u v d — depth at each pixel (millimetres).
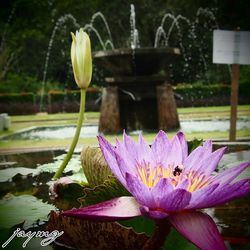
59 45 17703
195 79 17891
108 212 496
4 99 15555
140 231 730
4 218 914
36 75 18578
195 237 476
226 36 3652
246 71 16562
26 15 16391
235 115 3518
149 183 530
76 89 18156
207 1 16234
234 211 992
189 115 8422
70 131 6125
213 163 562
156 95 5484
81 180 1350
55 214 767
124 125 5566
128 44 17156
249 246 738
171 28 15539
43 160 2004
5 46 16984
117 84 5508
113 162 550
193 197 489
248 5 15977
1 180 1454
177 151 603
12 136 5402
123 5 16719
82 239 738
